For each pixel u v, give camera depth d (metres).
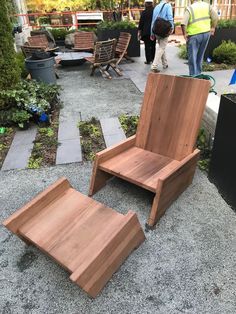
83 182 3.07
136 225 2.08
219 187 2.78
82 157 3.53
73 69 7.98
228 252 2.18
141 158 2.84
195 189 2.85
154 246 2.26
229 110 2.41
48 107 4.56
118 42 8.25
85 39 9.15
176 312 1.81
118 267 2.04
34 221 2.14
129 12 13.93
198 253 2.18
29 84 4.95
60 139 3.98
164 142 2.86
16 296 1.97
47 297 1.95
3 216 2.68
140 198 2.80
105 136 3.97
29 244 2.31
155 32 6.59
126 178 2.55
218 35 7.83
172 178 2.41
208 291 1.92
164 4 6.44
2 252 2.30
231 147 2.46
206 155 3.29
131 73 7.19
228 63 7.53
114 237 1.89
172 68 7.42
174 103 2.76
